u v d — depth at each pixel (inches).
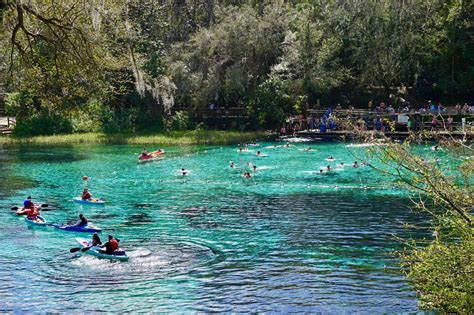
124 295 817.5
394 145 570.3
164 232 1130.7
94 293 826.2
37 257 985.5
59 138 2640.3
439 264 570.6
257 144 2455.7
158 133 2743.6
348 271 894.4
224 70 2839.6
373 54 2775.6
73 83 1285.7
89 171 1870.1
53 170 1892.2
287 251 997.2
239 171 1836.9
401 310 749.3
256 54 2829.7
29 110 2807.6
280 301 787.4
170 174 1808.6
